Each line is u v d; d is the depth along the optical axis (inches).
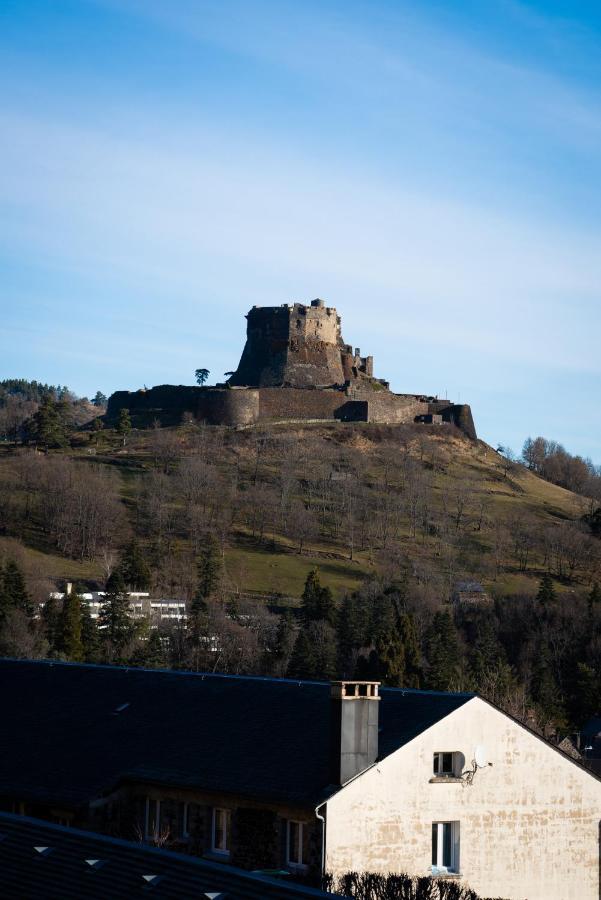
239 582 7618.1
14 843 1330.0
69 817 1945.1
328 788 1729.8
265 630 5841.5
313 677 5027.1
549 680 5118.1
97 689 2358.5
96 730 2161.7
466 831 1846.7
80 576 7386.8
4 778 2062.0
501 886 1870.1
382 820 1764.3
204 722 2066.9
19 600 5585.6
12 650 4758.9
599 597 6791.3
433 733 1831.9
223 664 5270.7
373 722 1774.1
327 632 5792.3
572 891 1931.6
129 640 5275.6
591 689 5211.6
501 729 1895.9
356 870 1727.4
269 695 2096.5
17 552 7490.2
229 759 1903.3
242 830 1801.2
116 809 1950.1
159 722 2123.5
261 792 1769.2
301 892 1122.7
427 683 4731.8
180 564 7805.1
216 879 1173.1
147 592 6781.5
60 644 4975.4
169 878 1187.3
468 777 1850.4
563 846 1929.1
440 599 7244.1
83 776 1985.7
